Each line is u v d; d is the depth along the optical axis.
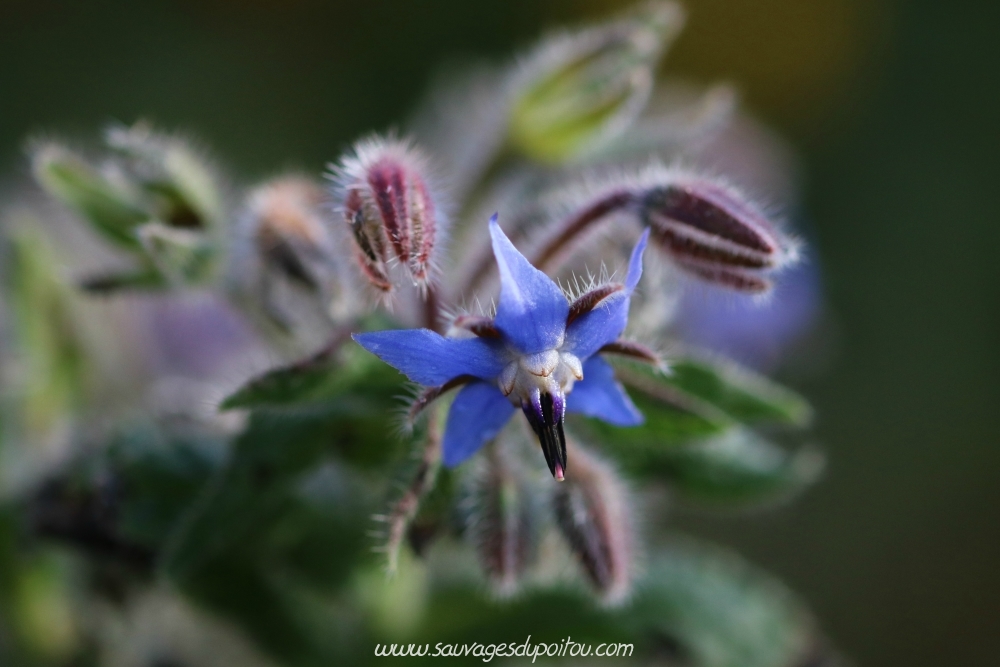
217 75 0.57
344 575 0.27
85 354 0.29
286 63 0.57
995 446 0.57
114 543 0.27
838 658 0.30
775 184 0.35
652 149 0.30
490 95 0.33
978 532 0.56
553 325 0.24
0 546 0.29
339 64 0.57
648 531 0.33
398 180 0.24
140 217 0.27
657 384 0.26
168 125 0.56
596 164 0.30
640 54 0.29
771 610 0.29
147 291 0.27
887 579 0.55
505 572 0.25
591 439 0.27
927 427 0.57
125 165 0.27
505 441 0.26
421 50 0.57
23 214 0.29
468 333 0.24
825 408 0.57
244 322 0.30
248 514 0.25
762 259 0.25
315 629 0.28
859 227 0.59
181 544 0.25
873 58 0.60
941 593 0.55
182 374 0.30
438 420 0.24
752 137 0.36
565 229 0.26
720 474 0.28
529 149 0.30
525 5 0.57
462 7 0.57
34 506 0.27
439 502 0.25
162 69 0.56
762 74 0.60
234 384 0.26
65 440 0.29
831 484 0.56
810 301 0.34
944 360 0.57
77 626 0.29
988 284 0.58
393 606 0.28
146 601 0.28
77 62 0.56
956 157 0.59
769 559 0.54
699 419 0.26
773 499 0.28
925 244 0.59
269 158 0.56
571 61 0.29
